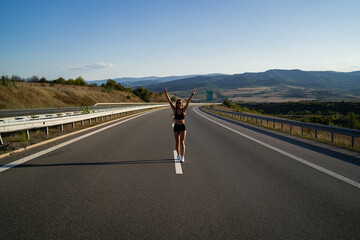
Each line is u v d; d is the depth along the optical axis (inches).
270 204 137.9
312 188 164.4
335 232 108.8
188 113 1211.2
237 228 111.1
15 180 173.3
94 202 137.3
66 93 1882.4
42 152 268.8
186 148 305.7
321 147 318.7
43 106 1445.6
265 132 476.1
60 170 199.9
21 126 330.6
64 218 118.3
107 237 102.2
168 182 174.1
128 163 225.9
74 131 441.1
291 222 117.4
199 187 164.4
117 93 2837.1
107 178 181.0
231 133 455.8
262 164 227.8
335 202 141.8
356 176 191.8
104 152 272.2
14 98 1343.5
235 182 175.8
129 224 113.3
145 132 450.6
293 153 278.5
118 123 632.4
